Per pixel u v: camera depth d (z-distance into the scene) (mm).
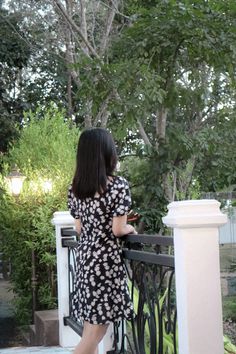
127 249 2904
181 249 2254
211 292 2256
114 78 6055
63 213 4750
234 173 7586
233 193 9594
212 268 2262
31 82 14789
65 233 4641
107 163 2725
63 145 7047
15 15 13195
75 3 11328
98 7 11406
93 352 2758
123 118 6078
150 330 2777
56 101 14844
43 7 13492
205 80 6949
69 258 4629
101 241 2727
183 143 6539
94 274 2705
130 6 8320
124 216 2693
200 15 5887
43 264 6668
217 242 2275
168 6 6035
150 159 6828
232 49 5906
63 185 6629
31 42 13656
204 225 2248
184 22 5930
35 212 6617
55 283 6504
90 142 2713
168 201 6941
